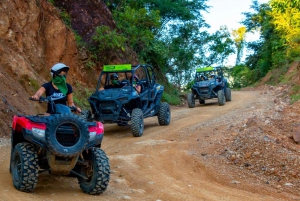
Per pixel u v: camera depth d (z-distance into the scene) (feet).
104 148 33.04
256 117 38.78
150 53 92.99
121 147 33.24
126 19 80.43
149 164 26.94
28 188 17.52
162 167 26.45
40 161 18.65
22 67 45.27
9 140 32.09
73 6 67.67
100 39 64.44
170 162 27.81
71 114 17.37
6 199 15.94
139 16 81.35
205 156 29.86
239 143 31.22
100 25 69.36
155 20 82.38
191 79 132.67
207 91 70.69
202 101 77.36
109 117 39.40
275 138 30.22
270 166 26.08
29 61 49.21
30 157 17.44
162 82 95.45
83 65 61.16
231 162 28.12
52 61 54.90
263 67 158.81
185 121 48.98
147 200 19.03
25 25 50.75
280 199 20.80
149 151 31.17
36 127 17.40
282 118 39.93
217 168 26.89
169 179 23.53
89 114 39.34
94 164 18.31
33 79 45.52
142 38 81.20
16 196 16.63
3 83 39.40
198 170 26.45
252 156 28.04
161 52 90.74
